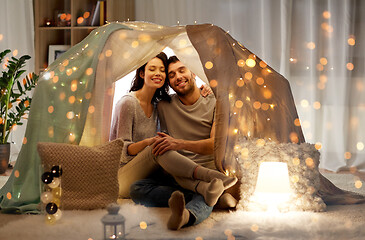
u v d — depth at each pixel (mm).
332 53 3781
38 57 4156
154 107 2613
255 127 2502
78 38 4098
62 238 1775
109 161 2264
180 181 2221
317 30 3807
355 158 3812
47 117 2410
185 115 2531
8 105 3611
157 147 2277
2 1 4273
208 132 2516
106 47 2473
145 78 2529
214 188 1977
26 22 4273
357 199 2469
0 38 4059
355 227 1939
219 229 1897
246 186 2250
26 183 2303
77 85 2449
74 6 4055
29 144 2377
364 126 3799
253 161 2289
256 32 3938
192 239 1762
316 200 2260
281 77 2613
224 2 3973
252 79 2539
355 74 3807
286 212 2184
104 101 2439
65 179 2211
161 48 2518
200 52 2416
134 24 2619
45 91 2449
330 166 3799
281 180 2166
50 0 4273
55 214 1973
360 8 3775
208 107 2555
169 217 1995
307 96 3857
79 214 2119
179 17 4008
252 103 2494
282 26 3832
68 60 2533
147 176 2381
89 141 2406
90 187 2234
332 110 3812
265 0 3877
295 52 3881
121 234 1704
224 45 2432
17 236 1801
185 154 2461
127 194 2457
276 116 2523
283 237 1812
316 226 1948
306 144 2361
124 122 2480
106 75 2457
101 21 4020
